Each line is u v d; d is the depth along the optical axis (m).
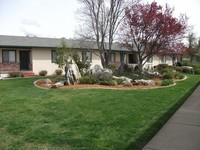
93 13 21.62
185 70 28.58
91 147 4.95
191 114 7.65
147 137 5.50
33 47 22.45
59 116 7.29
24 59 23.22
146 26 17.92
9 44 21.19
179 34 18.48
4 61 21.69
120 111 7.85
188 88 13.74
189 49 24.39
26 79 17.88
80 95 10.66
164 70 23.38
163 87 13.83
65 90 12.05
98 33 21.39
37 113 7.66
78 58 17.16
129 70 21.11
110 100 9.55
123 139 5.38
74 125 6.40
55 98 10.04
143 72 19.97
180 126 6.38
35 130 6.01
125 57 31.00
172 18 17.92
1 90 12.53
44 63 23.61
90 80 14.52
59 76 20.88
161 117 7.14
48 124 6.50
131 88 13.11
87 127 6.22
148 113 7.62
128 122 6.64
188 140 5.34
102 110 7.98
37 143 5.20
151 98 10.09
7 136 5.62
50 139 5.40
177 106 8.66
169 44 18.39
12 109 8.21
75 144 5.12
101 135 5.64
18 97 10.39
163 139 5.41
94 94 10.90
